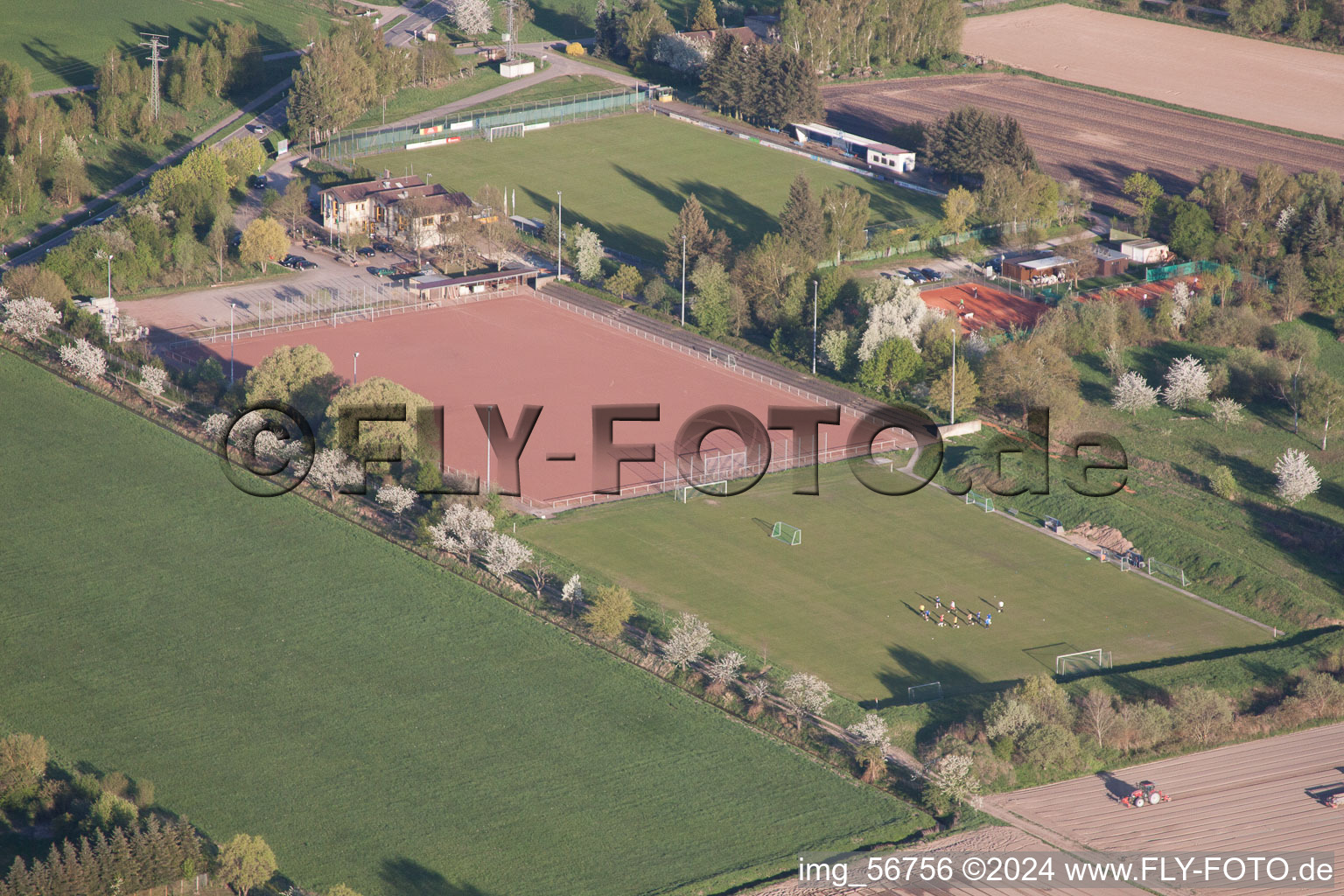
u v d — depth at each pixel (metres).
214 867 141.50
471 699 170.12
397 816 151.75
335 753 160.88
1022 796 159.50
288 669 175.00
